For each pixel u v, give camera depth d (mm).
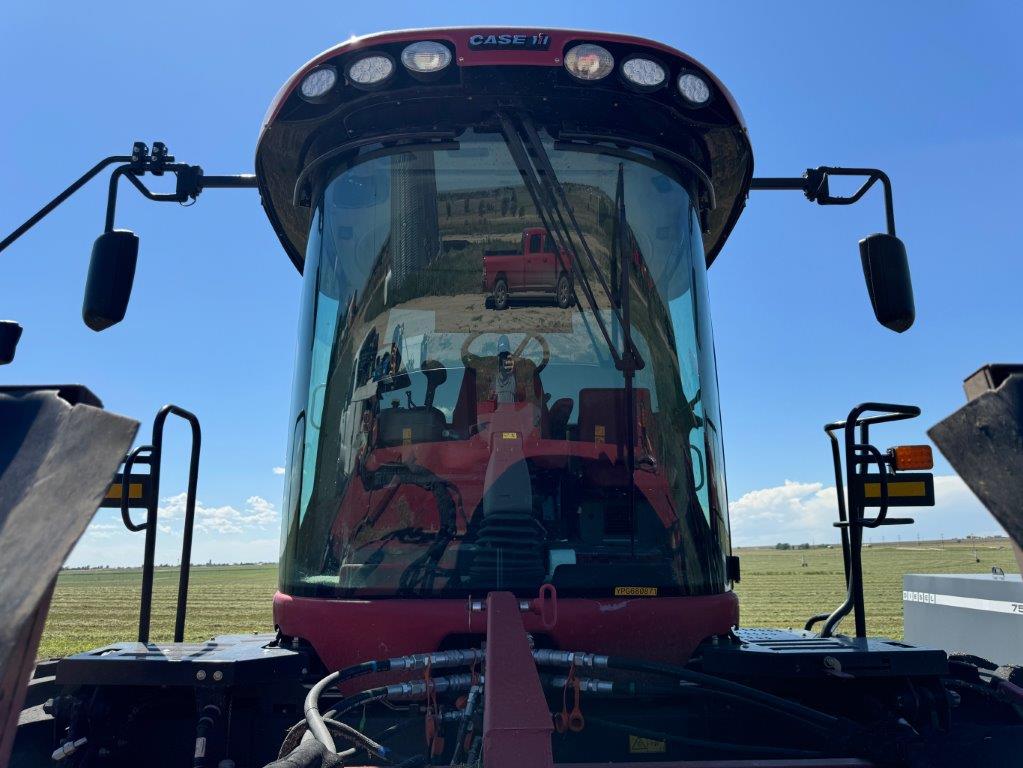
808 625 4352
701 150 3684
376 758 2488
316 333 3438
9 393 1366
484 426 3133
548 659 2555
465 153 3338
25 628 1155
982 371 1509
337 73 3361
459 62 3275
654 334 3312
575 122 3354
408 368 3225
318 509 3217
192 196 3928
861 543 3822
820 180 3938
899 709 2789
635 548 3068
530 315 3240
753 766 2160
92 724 2699
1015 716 2873
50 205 3578
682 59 3428
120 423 1273
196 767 2555
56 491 1233
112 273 3469
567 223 3299
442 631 2828
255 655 2830
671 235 3445
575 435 3154
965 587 5066
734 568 3463
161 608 28109
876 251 3635
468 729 2365
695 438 3299
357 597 2984
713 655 2912
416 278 3289
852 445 3854
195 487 4094
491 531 2998
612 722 2729
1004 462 1369
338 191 3486
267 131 3586
